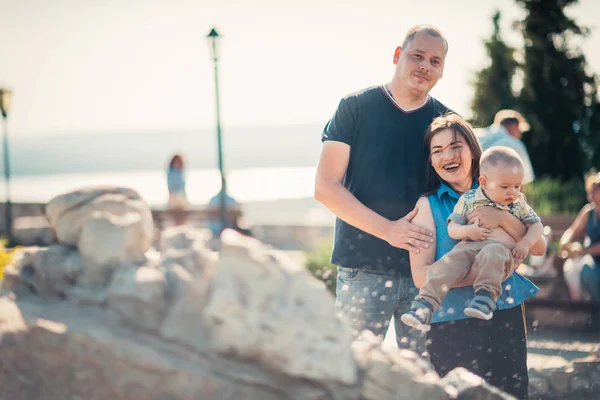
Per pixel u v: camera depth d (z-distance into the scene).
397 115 3.25
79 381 1.71
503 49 20.53
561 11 20.22
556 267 6.68
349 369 1.74
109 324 1.75
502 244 2.70
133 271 1.79
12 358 1.74
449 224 2.82
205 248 1.89
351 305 3.25
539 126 20.06
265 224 15.46
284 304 1.74
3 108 14.76
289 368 1.70
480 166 2.78
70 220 1.96
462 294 2.78
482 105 20.70
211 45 11.25
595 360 4.18
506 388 2.78
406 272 3.21
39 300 1.90
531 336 5.73
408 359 2.00
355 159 3.27
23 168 88.62
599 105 20.36
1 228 15.94
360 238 3.22
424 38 3.20
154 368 1.66
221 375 1.69
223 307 1.70
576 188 14.16
